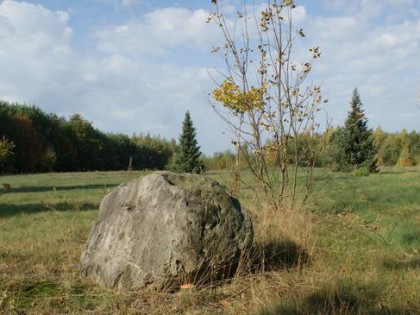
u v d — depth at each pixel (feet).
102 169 203.00
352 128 102.37
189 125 136.98
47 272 18.33
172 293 16.15
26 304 14.83
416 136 215.92
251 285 16.06
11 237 26.17
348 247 23.04
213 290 16.42
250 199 30.91
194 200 17.07
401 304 14.79
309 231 23.15
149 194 17.67
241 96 28.96
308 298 14.99
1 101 169.27
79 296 15.57
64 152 183.01
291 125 29.19
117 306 14.80
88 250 18.47
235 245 17.17
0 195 57.26
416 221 30.83
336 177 74.90
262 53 29.12
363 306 14.39
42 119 176.76
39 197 55.06
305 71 29.04
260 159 29.55
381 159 213.05
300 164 31.65
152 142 243.19
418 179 65.87
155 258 16.19
